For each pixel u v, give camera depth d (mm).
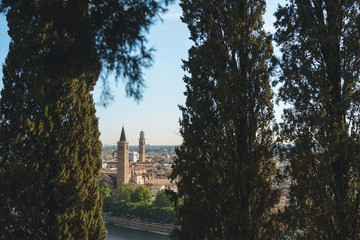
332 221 14836
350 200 14922
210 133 16031
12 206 17953
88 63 6035
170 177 17469
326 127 15367
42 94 18688
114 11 6934
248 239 14633
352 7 16672
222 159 16469
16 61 18562
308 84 16672
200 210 15539
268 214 16766
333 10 16562
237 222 14727
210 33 18047
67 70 6094
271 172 17031
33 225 17938
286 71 17172
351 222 14344
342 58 16531
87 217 19562
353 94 15570
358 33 15859
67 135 19984
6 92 18859
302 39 17000
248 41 17391
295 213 15742
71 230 18719
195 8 18516
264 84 17328
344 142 14664
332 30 16656
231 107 16281
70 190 18875
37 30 18234
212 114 17078
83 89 20922
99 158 22312
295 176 16094
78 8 6258
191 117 17484
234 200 15156
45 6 6387
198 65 17594
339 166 15297
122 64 6707
